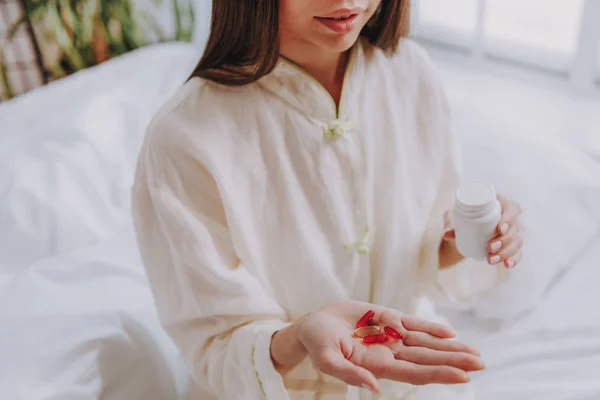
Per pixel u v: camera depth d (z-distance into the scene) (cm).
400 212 84
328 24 69
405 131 86
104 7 186
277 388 70
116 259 117
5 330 98
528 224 131
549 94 172
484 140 140
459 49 190
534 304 128
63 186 130
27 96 165
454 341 67
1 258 122
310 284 81
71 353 95
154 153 75
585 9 160
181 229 74
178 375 105
